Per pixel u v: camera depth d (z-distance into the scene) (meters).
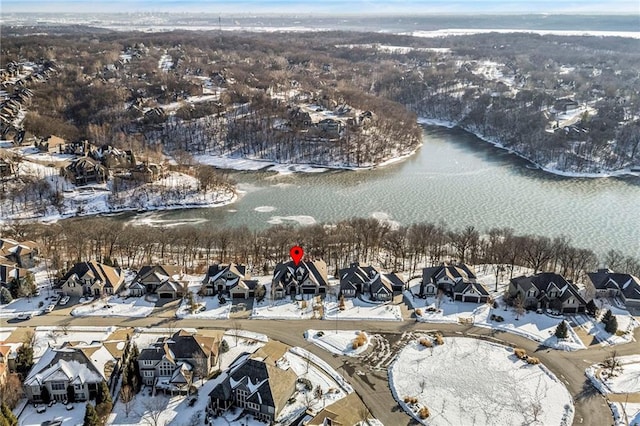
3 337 117.56
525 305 134.00
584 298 141.50
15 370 104.44
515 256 155.88
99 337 118.75
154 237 167.12
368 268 145.38
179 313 129.12
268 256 161.62
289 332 123.06
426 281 140.12
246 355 109.31
